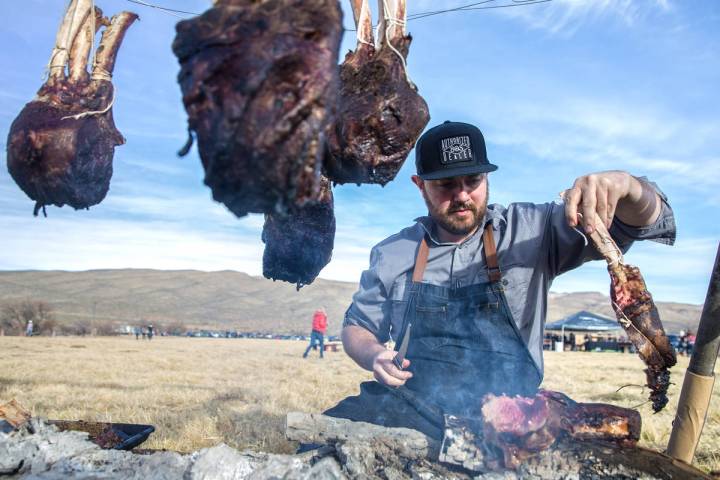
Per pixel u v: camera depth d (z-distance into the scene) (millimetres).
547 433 2410
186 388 9148
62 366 12930
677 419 3262
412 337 3502
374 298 3773
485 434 2461
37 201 3129
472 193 3312
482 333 3332
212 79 1738
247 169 1737
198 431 5594
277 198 1797
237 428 5812
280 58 1713
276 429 5785
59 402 7371
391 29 2643
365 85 2561
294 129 1710
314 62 1748
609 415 2508
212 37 1777
